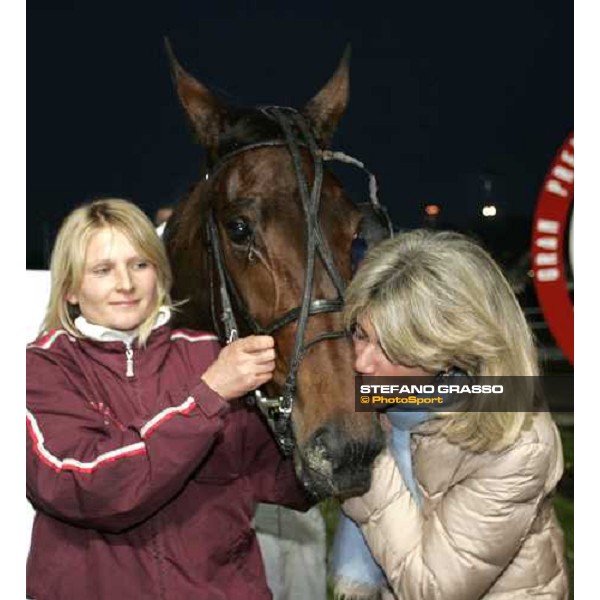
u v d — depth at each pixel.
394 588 1.38
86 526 1.28
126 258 1.37
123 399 1.35
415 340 1.30
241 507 1.43
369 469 1.33
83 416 1.31
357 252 1.75
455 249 1.36
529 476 1.28
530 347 1.35
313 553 2.09
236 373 1.25
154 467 1.22
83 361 1.37
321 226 1.41
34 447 1.28
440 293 1.29
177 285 1.77
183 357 1.44
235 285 1.50
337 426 1.32
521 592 1.36
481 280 1.33
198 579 1.33
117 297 1.37
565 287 2.95
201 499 1.38
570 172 2.96
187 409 1.24
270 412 1.47
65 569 1.33
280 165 1.46
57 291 1.40
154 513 1.33
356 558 1.61
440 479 1.35
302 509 1.60
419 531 1.37
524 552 1.36
